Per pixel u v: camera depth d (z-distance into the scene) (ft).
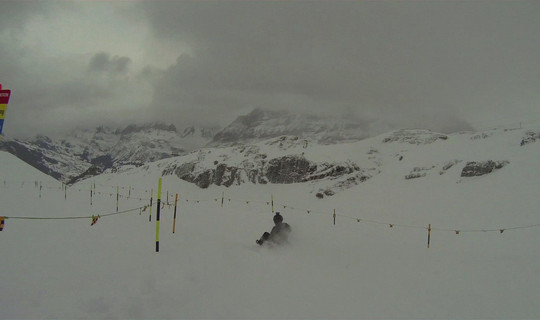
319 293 27.91
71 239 39.42
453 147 180.96
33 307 20.17
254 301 24.95
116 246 36.63
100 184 279.69
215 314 22.27
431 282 33.09
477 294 29.68
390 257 44.21
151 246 37.47
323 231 69.26
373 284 31.65
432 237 64.59
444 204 107.34
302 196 190.70
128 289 24.29
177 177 269.03
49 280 24.62
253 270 32.35
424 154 190.80
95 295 22.71
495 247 53.26
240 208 132.16
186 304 23.36
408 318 24.03
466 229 75.00
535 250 49.93
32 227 47.14
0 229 27.40
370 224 85.05
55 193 145.48
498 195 102.68
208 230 57.00
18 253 31.24
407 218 96.27
